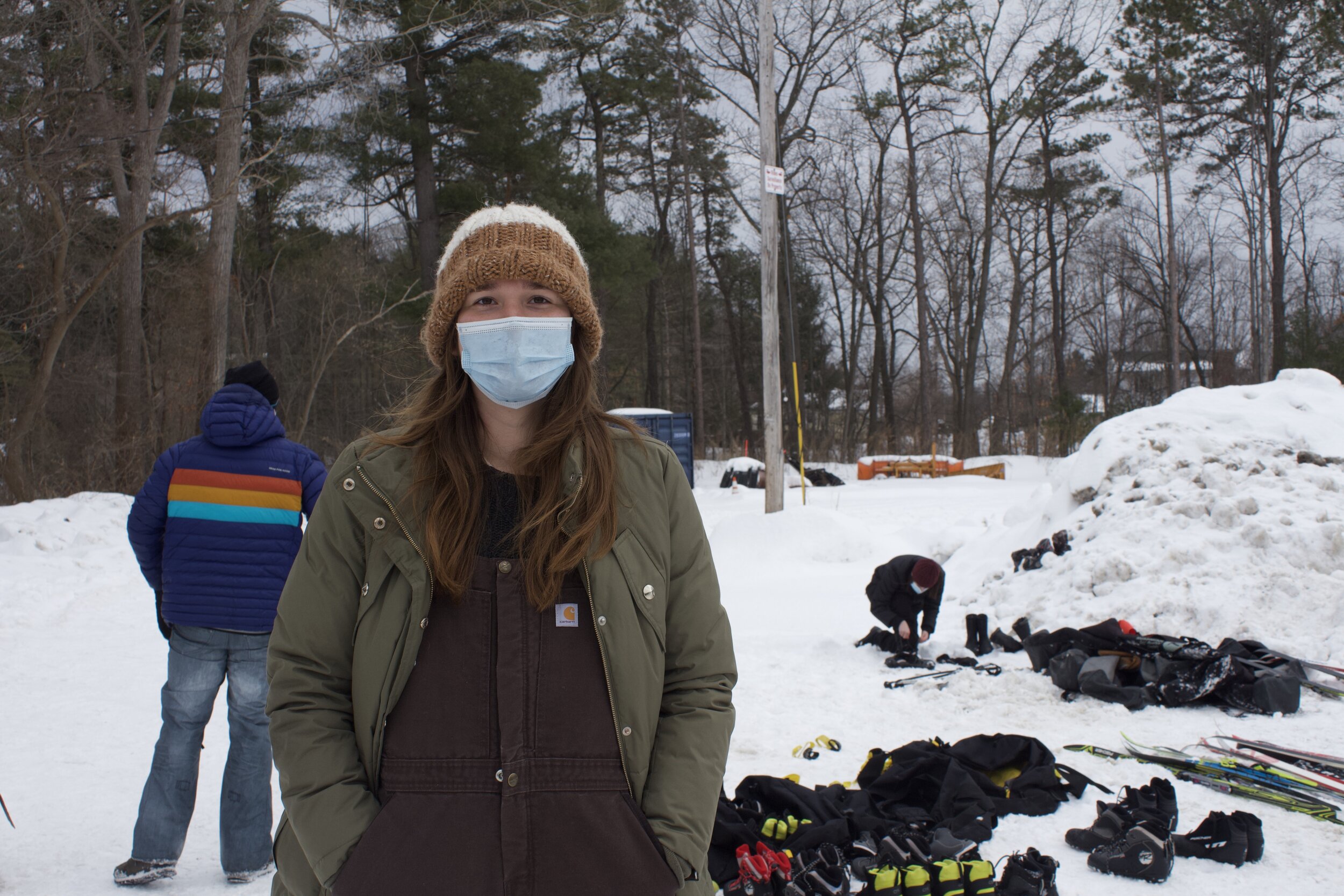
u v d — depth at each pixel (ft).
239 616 11.46
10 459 57.16
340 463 5.55
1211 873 11.49
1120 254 142.10
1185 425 30.89
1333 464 27.94
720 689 5.76
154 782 11.59
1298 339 102.06
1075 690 19.22
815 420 164.35
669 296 155.94
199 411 69.72
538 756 5.14
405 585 5.26
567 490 5.47
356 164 92.68
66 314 56.49
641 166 136.77
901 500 70.79
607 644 5.32
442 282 5.93
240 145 62.95
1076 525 28.55
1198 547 24.63
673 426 87.76
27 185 56.24
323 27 61.41
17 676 22.71
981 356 182.19
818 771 15.43
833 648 23.79
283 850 5.47
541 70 97.86
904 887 10.71
